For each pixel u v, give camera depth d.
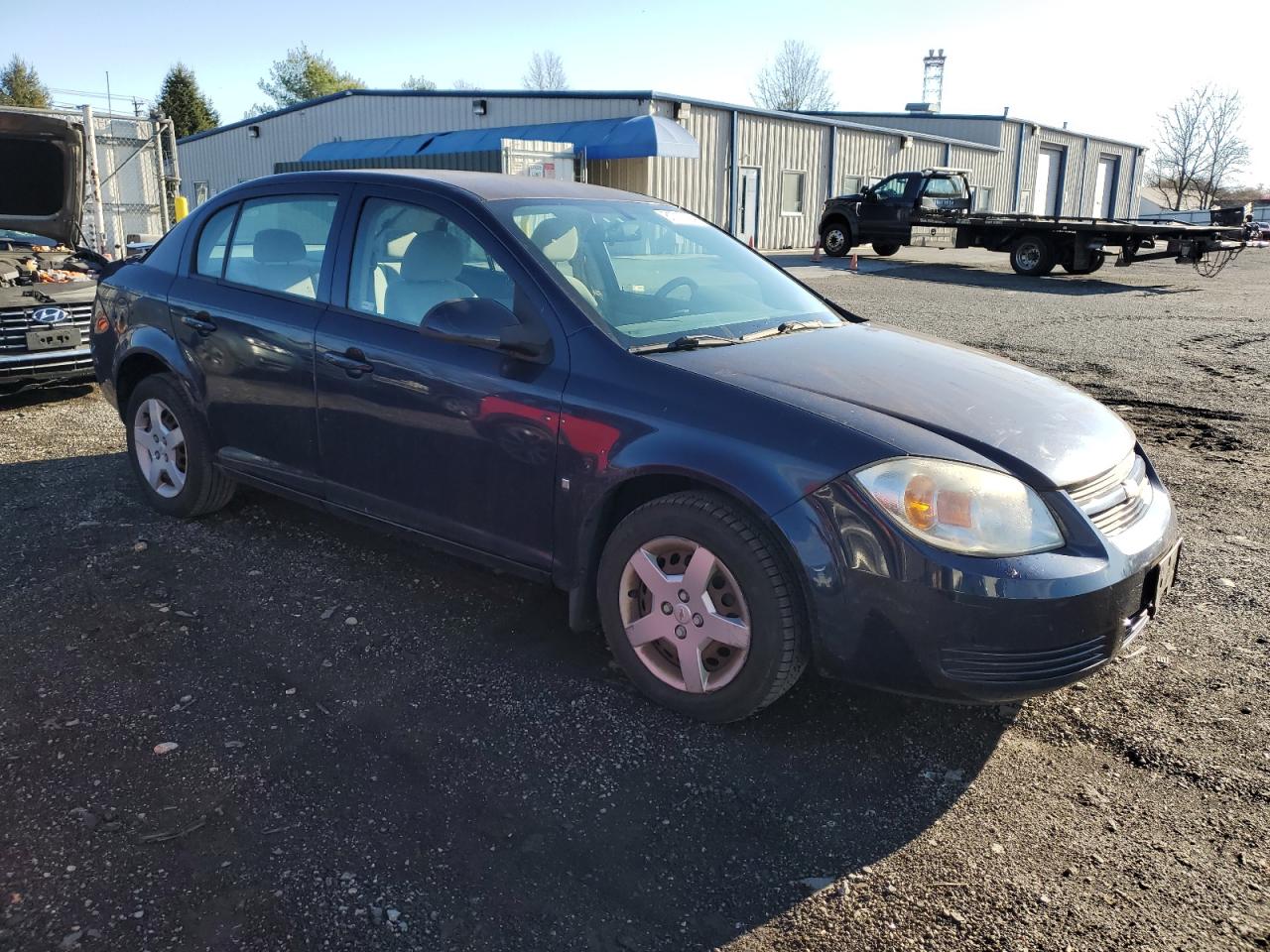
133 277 4.67
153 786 2.62
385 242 3.67
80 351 6.88
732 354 3.16
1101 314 13.12
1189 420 7.01
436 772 2.73
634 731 2.95
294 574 4.02
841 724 3.01
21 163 7.65
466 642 3.48
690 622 2.93
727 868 2.38
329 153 28.67
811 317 3.82
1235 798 2.65
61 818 2.48
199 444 4.36
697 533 2.85
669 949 2.12
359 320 3.65
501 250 3.35
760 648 2.77
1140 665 3.37
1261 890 2.31
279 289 4.00
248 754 2.78
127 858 2.34
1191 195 63.88
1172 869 2.38
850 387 2.97
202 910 2.19
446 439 3.38
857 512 2.60
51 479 5.24
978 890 2.31
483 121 26.47
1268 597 3.93
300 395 3.84
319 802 2.58
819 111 40.00
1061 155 43.81
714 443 2.79
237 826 2.47
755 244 27.50
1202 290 16.94
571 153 21.70
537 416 3.12
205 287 4.29
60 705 3.00
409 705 3.06
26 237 7.99
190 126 61.03
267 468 4.09
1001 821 2.56
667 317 3.40
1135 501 2.96
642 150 21.41
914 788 2.70
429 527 3.56
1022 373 3.44
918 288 16.97
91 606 3.69
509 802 2.61
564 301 3.20
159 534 4.44
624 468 2.93
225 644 3.43
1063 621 2.55
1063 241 19.06
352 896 2.25
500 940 2.13
